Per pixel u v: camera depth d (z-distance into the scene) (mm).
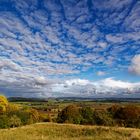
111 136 22734
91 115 42750
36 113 51281
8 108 53312
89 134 26094
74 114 42938
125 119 41344
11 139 21906
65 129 29078
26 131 28859
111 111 43906
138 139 19953
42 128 30344
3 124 38906
